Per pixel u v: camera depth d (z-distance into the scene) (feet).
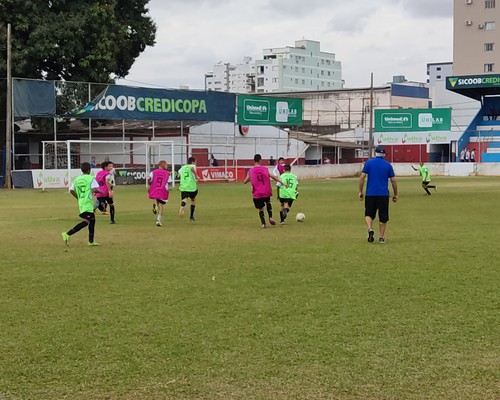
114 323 23.45
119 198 95.81
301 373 18.29
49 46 136.05
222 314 24.61
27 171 121.90
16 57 133.18
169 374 18.29
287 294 27.91
